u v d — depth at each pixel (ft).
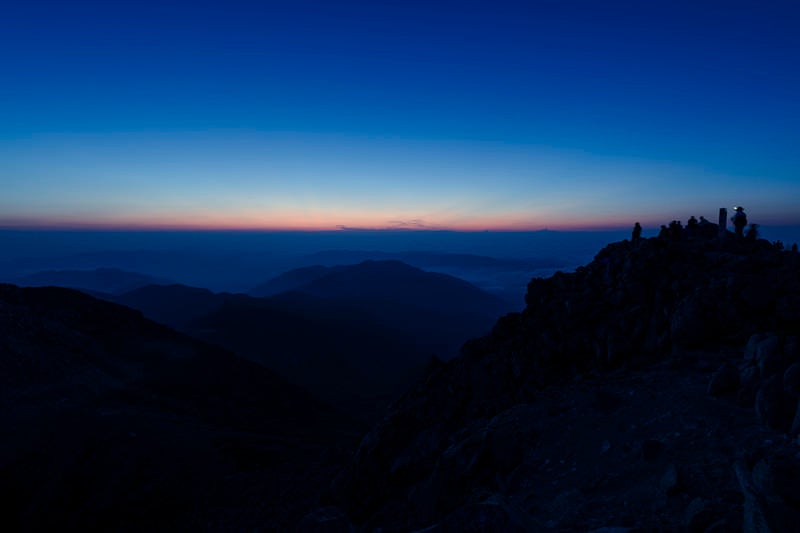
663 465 32.40
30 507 122.01
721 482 27.73
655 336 59.16
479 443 46.57
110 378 240.94
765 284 55.52
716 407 39.06
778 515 18.63
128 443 157.79
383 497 60.44
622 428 40.93
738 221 83.20
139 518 112.98
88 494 126.72
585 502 31.17
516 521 17.30
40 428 163.53
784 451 28.81
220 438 171.53
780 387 34.40
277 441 176.55
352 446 131.44
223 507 107.45
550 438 44.04
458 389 72.54
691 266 68.13
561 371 63.00
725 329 54.70
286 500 97.50
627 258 73.26
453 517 17.95
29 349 231.50
